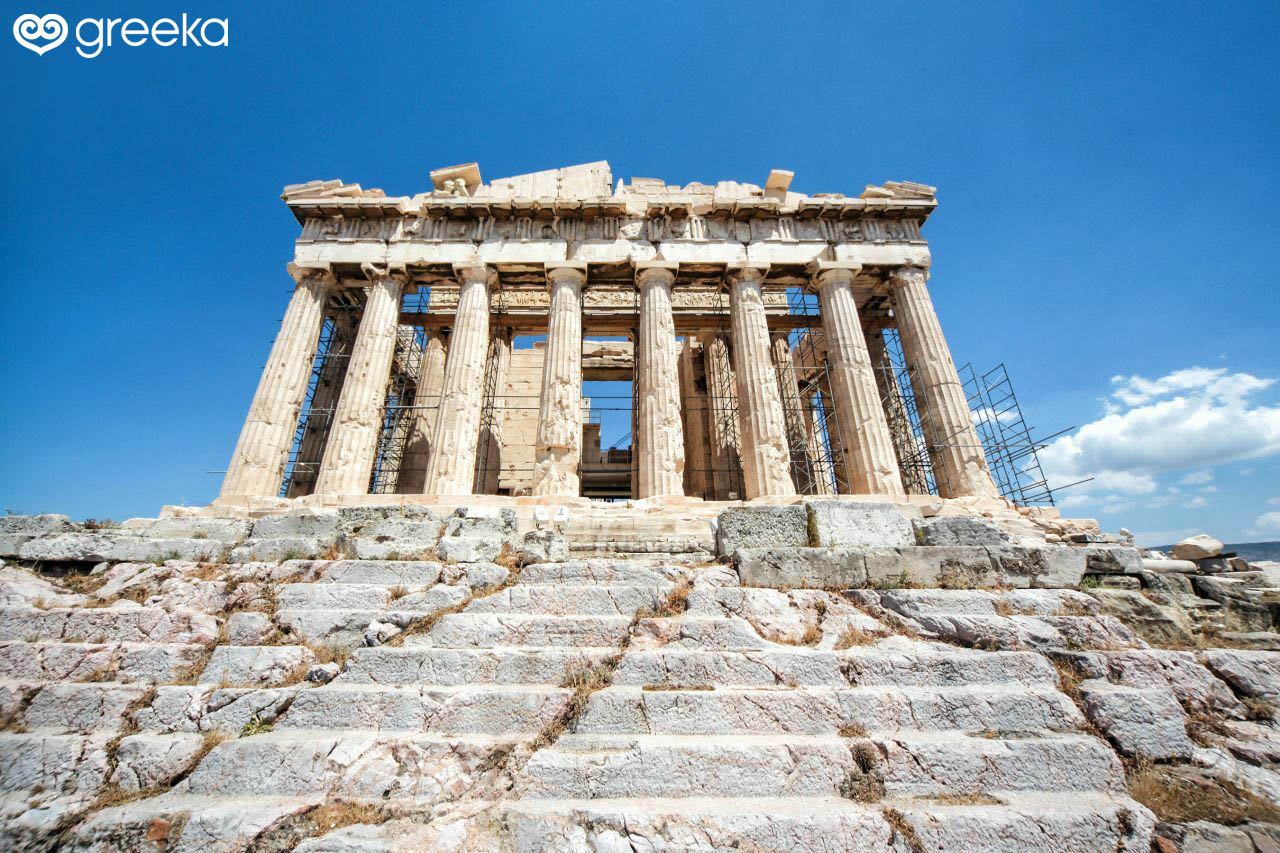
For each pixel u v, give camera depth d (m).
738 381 18.64
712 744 4.48
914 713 4.90
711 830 3.88
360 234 20.00
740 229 20.44
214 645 6.06
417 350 25.39
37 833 4.04
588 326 23.55
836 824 3.91
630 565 7.07
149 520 9.61
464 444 17.06
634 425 20.92
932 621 6.09
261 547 7.88
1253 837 3.99
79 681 5.53
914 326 19.28
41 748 4.65
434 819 4.01
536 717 4.89
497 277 20.09
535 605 6.44
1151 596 7.29
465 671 5.40
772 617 6.20
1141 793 4.32
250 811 4.04
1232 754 4.80
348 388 17.67
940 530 7.88
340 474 16.42
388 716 4.95
